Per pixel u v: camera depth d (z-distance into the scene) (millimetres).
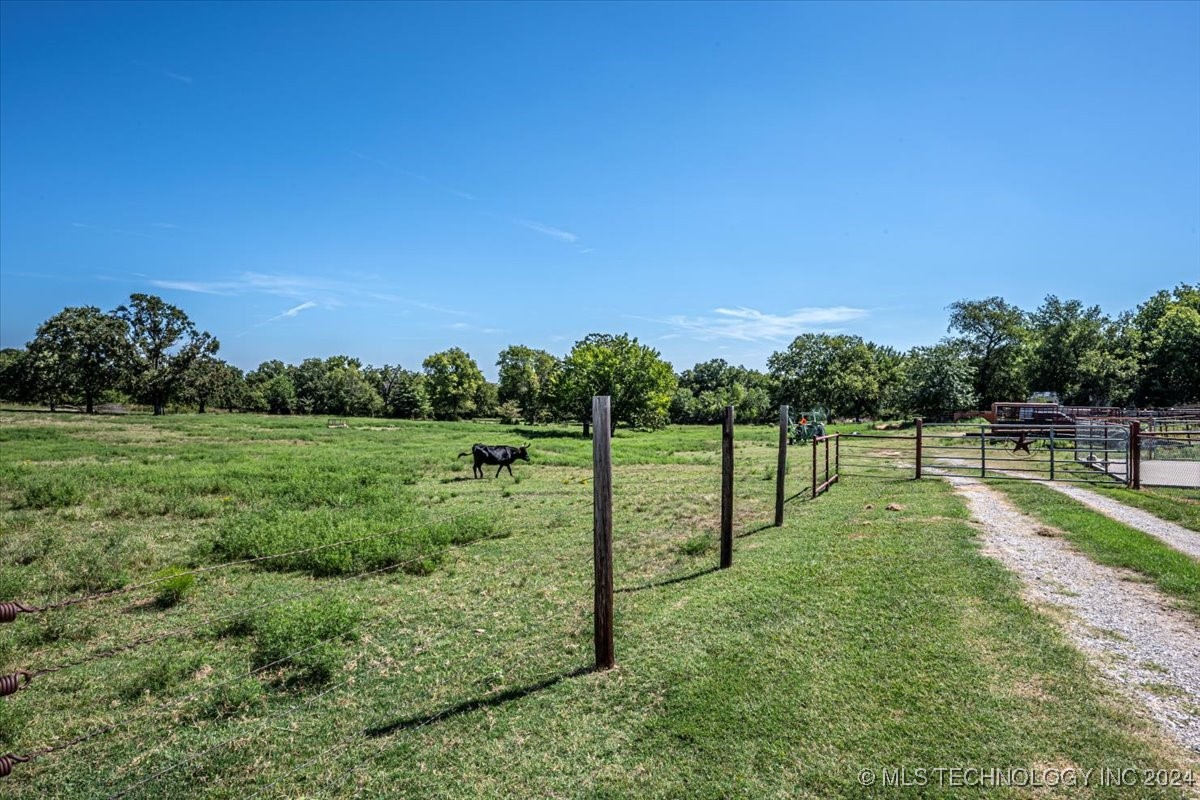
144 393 71812
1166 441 20844
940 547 8844
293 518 10852
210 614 7164
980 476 16281
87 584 8070
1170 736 4145
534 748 4328
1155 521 10484
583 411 47125
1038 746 4066
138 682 5395
